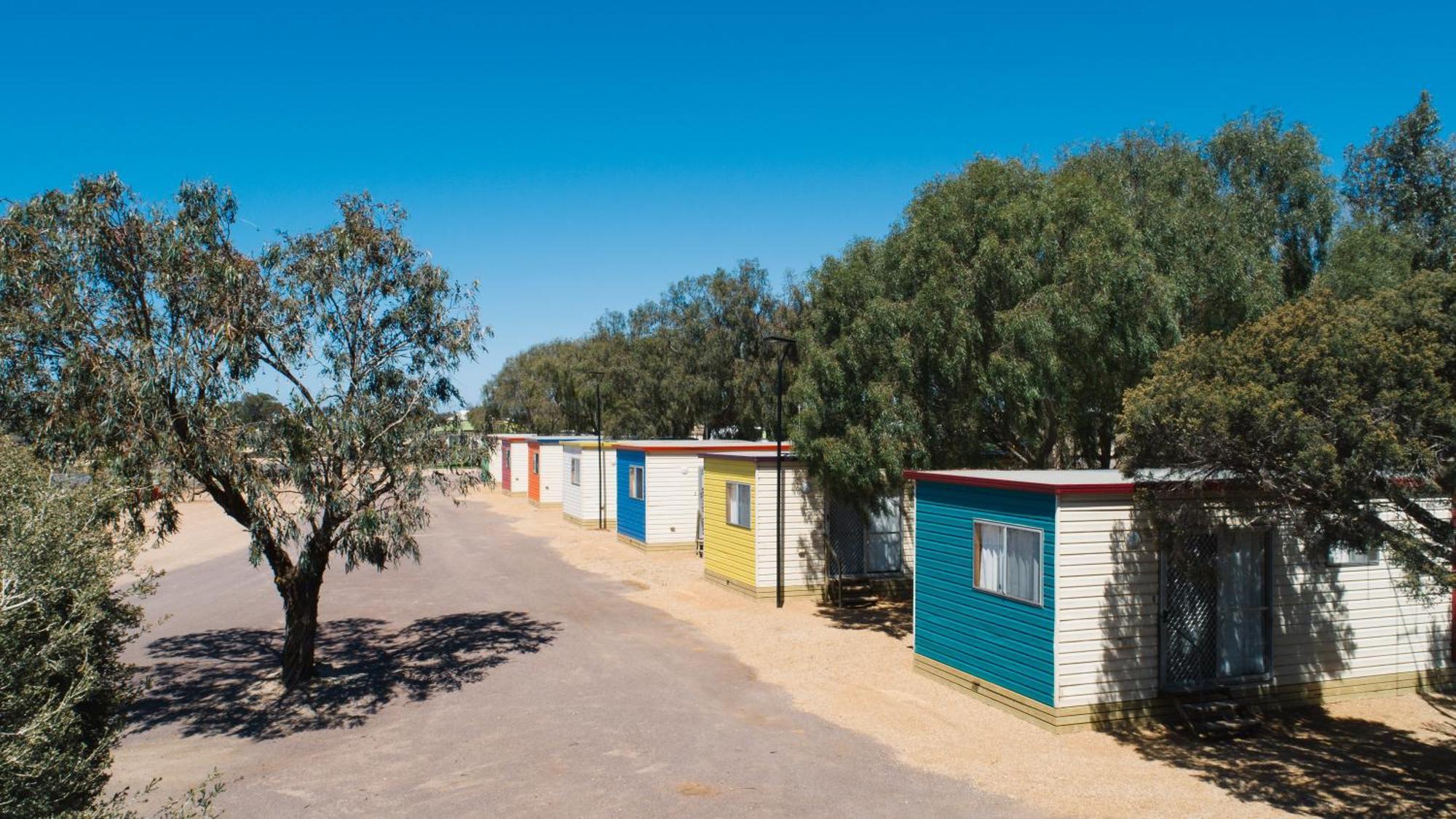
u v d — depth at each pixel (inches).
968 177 569.3
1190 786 333.1
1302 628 438.3
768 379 1572.3
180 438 413.4
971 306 538.3
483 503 1638.8
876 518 724.0
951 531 467.2
